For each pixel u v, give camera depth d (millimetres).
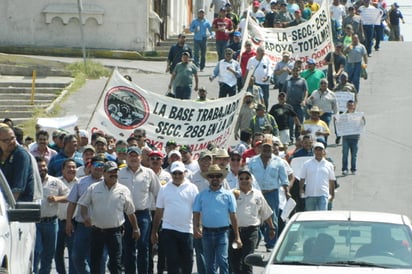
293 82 41062
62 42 60562
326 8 48062
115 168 23422
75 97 47281
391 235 19141
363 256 18594
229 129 32156
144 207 24797
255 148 30344
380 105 49438
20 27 60469
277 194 28406
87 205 23609
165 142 31391
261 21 56875
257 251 28672
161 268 25703
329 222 19609
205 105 31594
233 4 77375
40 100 46531
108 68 54406
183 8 73688
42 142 27625
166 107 31344
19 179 19219
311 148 31047
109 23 60688
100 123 30953
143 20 60781
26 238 17984
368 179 38562
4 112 43594
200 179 25688
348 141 38938
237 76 44281
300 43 47750
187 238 24062
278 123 38469
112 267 23734
